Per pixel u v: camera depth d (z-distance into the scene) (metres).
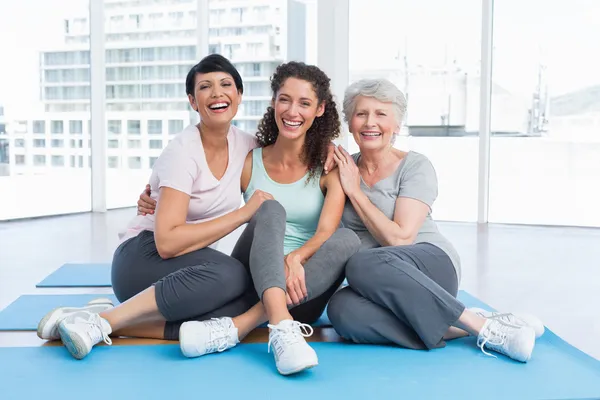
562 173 5.88
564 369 2.01
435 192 2.45
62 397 1.76
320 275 2.26
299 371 1.95
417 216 2.39
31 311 2.71
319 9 6.18
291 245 2.46
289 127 2.36
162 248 2.23
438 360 2.09
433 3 6.09
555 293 3.25
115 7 6.74
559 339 2.32
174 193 2.26
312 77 2.35
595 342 2.42
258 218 2.22
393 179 2.47
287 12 6.80
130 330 2.30
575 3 5.71
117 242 4.78
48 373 1.95
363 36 6.30
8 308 2.77
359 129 2.44
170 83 6.99
